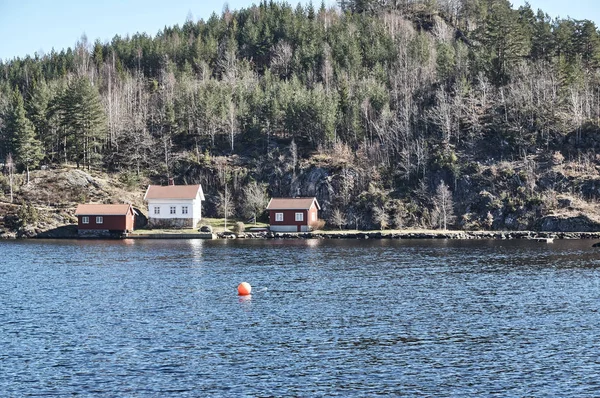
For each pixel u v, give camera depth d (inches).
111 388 1323.8
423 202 5378.9
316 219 5438.0
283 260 3393.2
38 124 6441.9
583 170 5315.0
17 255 3727.9
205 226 5305.1
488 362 1481.3
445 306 2087.8
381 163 5856.3
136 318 1924.2
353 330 1772.9
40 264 3260.3
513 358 1508.4
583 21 7140.8
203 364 1471.5
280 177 5989.2
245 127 6678.2
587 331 1739.7
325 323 1856.5
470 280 2623.0
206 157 6294.3
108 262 3344.0
